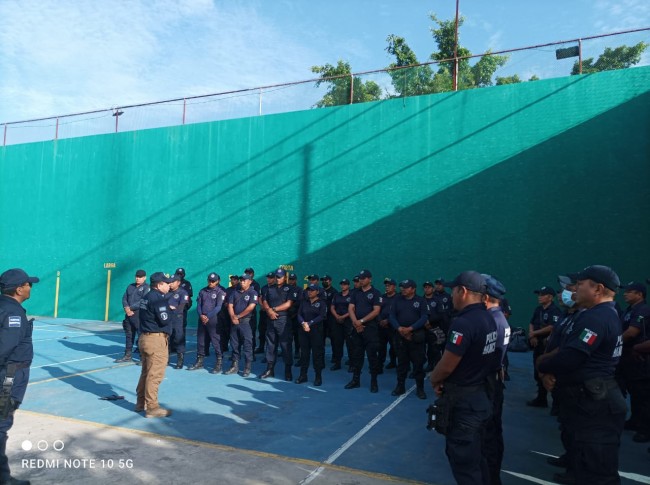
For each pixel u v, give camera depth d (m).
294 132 15.05
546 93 12.04
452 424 3.25
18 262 19.61
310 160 14.72
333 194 14.30
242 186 15.68
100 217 18.12
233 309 8.79
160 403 6.63
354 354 7.89
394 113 13.71
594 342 3.16
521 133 12.20
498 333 3.95
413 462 4.62
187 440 5.16
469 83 13.30
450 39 22.97
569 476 4.19
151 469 4.36
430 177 13.11
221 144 16.16
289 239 14.80
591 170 11.43
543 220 11.79
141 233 17.28
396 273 13.27
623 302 10.85
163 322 6.00
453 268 12.61
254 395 7.18
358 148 14.08
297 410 6.39
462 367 3.29
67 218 18.78
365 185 13.90
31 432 5.36
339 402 6.84
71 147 18.98
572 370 3.20
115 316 17.45
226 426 5.66
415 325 7.20
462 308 3.48
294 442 5.14
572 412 3.25
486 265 12.26
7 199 20.12
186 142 16.77
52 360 9.85
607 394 3.15
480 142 12.62
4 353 3.83
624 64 11.48
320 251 14.31
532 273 11.77
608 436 3.14
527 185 12.02
